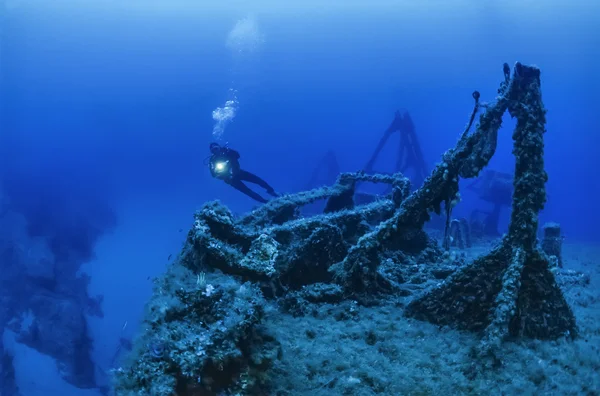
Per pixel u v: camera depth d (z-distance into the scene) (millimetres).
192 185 64625
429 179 4496
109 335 24203
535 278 3836
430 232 12836
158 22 92250
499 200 14492
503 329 3523
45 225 33156
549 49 74312
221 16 95062
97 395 20859
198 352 2537
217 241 4227
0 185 44469
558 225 7559
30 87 81938
